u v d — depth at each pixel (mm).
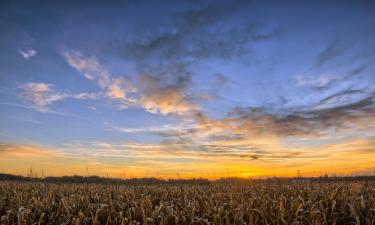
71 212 12344
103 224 11430
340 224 10516
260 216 11211
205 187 21516
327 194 13609
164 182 29500
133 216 11594
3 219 11180
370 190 14461
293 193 15859
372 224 9727
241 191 17797
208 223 10344
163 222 10625
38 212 12148
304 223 10266
